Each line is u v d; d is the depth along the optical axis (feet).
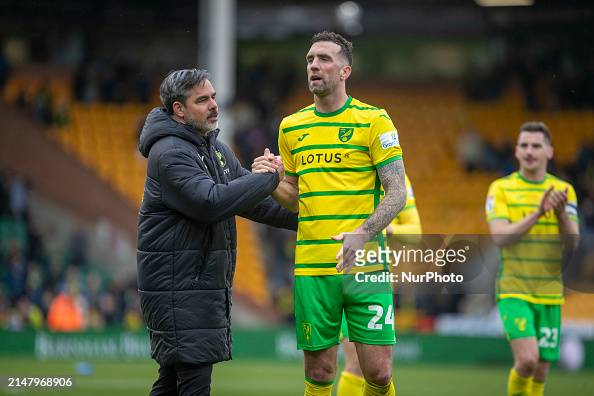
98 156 281.54
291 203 78.64
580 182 273.95
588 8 319.27
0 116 278.46
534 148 97.91
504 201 99.14
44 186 269.44
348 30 344.28
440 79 340.18
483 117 322.14
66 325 208.64
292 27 342.85
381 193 75.97
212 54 232.53
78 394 132.77
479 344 190.60
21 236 244.22
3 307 216.33
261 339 199.00
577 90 321.52
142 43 329.11
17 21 319.06
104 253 261.65
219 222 73.82
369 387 76.64
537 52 334.44
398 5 322.75
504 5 313.94
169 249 72.49
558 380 159.53
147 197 73.51
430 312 206.39
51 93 295.48
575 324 187.83
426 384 153.07
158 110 75.46
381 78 342.23
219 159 77.77
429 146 310.65
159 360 73.00
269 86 319.06
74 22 321.73
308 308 75.77
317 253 75.56
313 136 75.92
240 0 327.88
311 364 77.00
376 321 75.00
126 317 223.10
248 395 135.33
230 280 75.46
